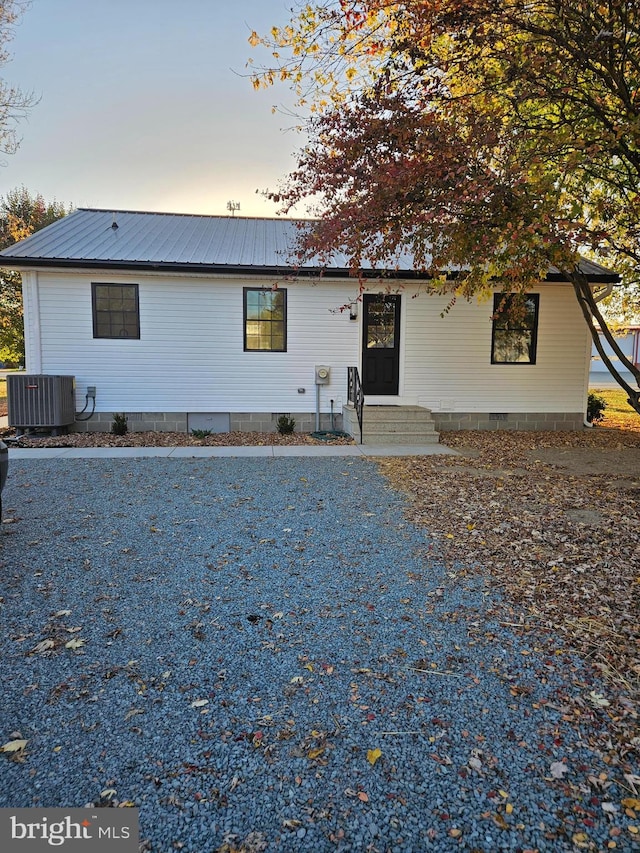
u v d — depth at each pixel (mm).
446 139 4855
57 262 8883
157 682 2342
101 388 9609
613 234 6191
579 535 4305
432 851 1534
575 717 2123
